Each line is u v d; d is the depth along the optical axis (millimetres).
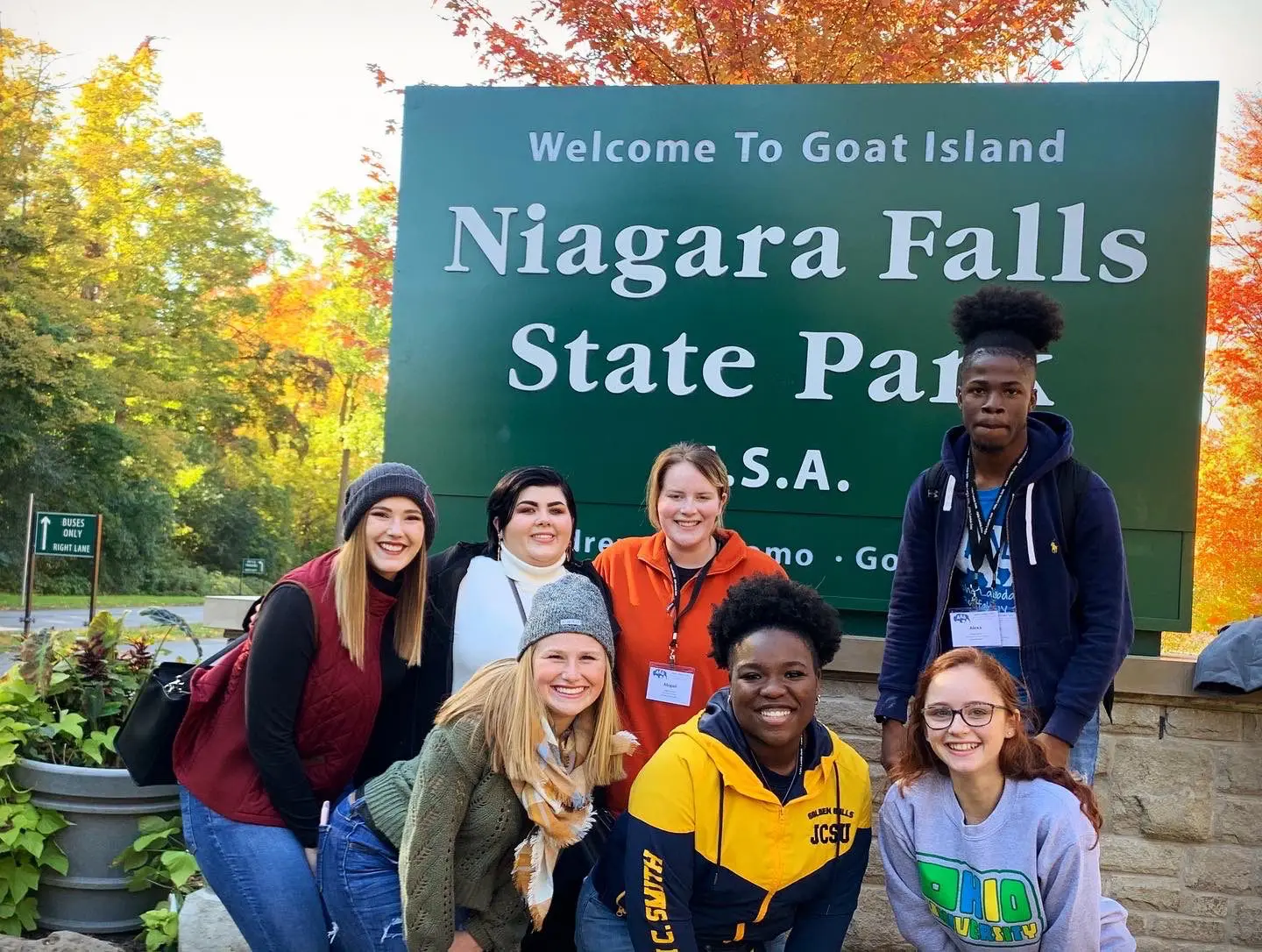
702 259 4180
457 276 4328
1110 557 2676
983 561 2762
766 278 4141
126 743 2881
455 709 2514
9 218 23953
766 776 2480
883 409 4051
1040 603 2678
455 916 2535
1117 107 3941
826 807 2529
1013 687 2477
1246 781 3570
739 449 4113
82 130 25531
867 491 4039
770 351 4121
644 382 4191
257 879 2609
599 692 2594
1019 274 3975
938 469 2898
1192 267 3877
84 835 3730
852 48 8125
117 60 25094
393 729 3027
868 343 4062
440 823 2402
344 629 2717
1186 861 3596
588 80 8539
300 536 35438
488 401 4281
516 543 3117
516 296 4289
